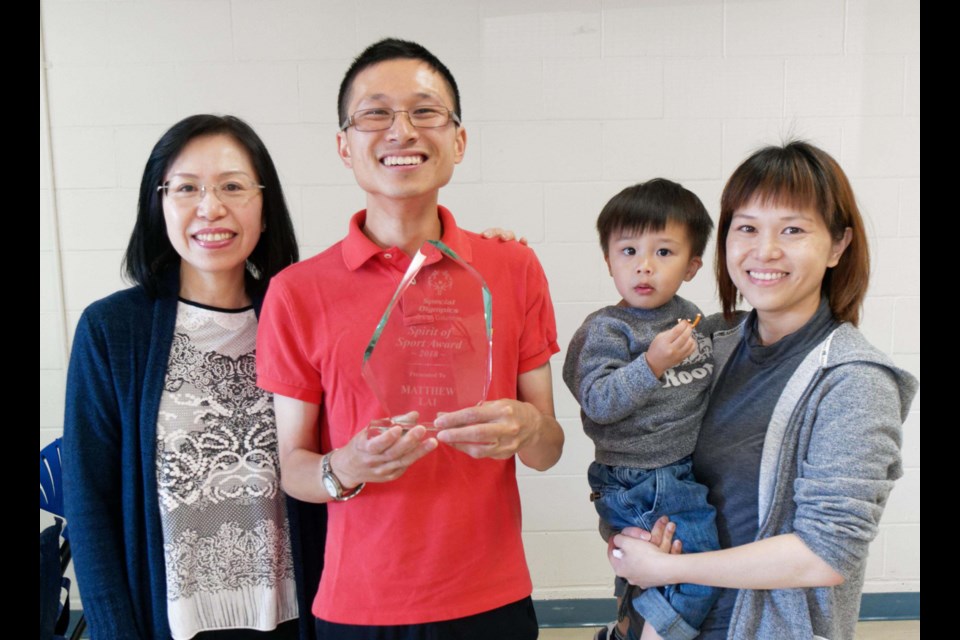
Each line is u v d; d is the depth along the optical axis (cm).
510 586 118
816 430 108
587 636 251
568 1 235
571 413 249
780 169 113
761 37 237
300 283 118
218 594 126
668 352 122
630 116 239
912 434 248
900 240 243
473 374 113
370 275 118
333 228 241
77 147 236
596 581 255
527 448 119
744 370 124
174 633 122
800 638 109
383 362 113
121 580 122
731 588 116
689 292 245
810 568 105
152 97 235
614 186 241
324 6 233
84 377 124
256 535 127
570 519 253
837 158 241
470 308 114
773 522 112
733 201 121
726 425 123
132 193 238
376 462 106
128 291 130
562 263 244
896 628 250
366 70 116
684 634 121
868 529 103
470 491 116
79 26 232
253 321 133
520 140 239
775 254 112
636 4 235
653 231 141
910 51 237
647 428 131
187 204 124
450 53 236
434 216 123
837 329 114
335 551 118
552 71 237
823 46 238
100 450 124
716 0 235
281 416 121
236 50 234
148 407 122
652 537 123
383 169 115
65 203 238
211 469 124
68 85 234
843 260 117
